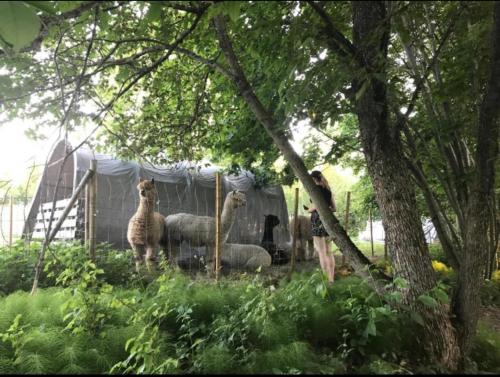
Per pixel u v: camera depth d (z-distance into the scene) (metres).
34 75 3.64
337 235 3.94
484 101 3.21
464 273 3.41
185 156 6.18
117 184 9.67
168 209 10.34
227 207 8.12
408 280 3.40
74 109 3.60
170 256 7.99
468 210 3.39
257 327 3.57
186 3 3.08
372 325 3.17
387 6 3.36
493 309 6.50
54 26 2.43
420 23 4.26
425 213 10.29
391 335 3.21
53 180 10.54
